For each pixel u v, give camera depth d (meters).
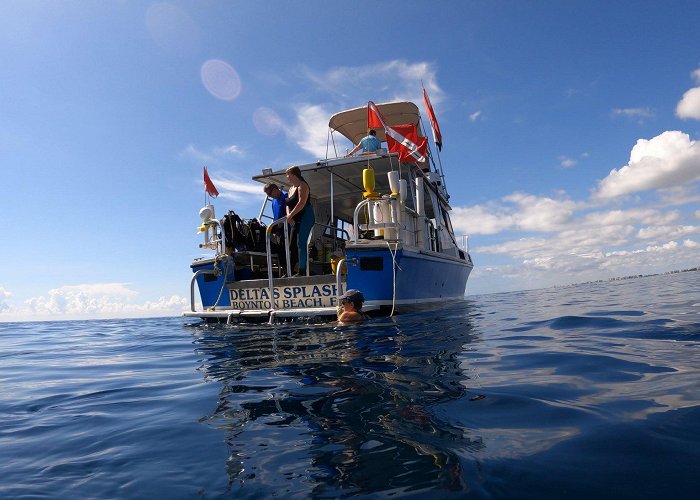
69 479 1.30
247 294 6.84
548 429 1.45
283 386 2.32
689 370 2.14
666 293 7.93
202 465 1.35
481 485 1.09
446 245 9.67
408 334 4.17
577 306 6.66
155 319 12.15
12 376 3.41
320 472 1.23
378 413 1.73
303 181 6.71
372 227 6.22
